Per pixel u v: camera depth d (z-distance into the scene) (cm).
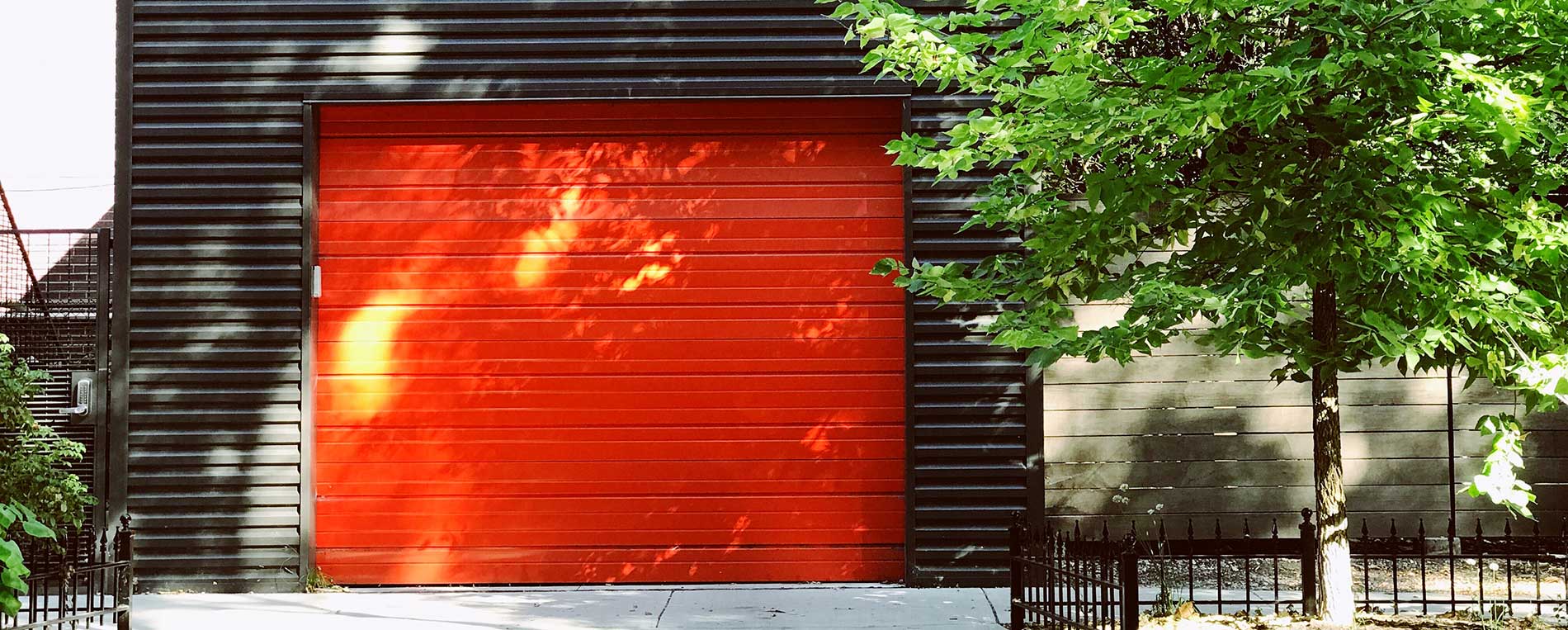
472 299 1055
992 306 1036
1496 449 675
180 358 1034
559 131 1059
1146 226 751
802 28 1042
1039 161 757
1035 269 792
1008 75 715
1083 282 788
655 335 1055
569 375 1054
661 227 1057
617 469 1052
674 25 1041
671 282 1055
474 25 1041
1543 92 622
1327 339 720
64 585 733
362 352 1052
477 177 1057
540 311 1055
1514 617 808
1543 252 640
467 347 1053
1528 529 1033
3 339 958
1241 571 1023
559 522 1051
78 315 1216
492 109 1058
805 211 1056
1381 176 630
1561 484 1028
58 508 948
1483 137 648
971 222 809
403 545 1047
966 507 1031
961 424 1035
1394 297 655
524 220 1056
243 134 1038
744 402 1054
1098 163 848
